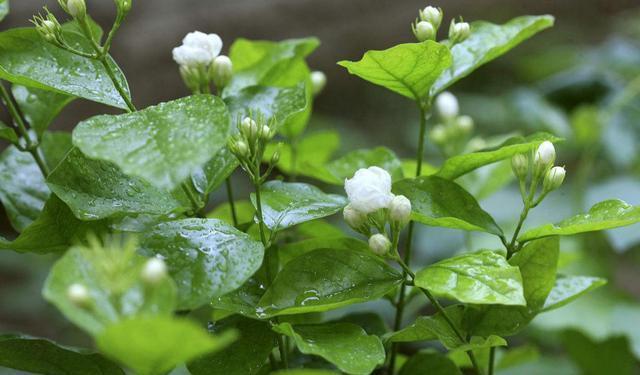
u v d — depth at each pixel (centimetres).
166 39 214
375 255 101
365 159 110
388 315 134
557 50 239
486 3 263
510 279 96
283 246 105
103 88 102
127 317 90
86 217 98
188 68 104
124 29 209
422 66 102
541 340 148
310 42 113
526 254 102
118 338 88
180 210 101
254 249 96
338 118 268
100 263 91
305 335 98
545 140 102
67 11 100
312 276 100
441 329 101
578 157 190
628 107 167
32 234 100
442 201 102
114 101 101
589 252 151
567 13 279
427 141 225
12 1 190
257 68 113
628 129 165
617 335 130
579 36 276
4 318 199
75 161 99
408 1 249
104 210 99
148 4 212
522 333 148
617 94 170
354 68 103
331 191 183
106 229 101
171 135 93
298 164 114
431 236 155
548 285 102
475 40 110
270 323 98
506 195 163
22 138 109
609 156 161
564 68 219
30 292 197
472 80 276
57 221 100
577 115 154
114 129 94
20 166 108
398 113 270
